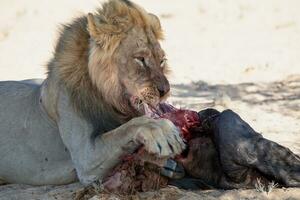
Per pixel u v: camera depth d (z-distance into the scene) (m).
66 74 10.68
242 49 25.70
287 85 19.42
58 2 39.16
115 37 10.29
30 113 11.74
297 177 9.84
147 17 10.63
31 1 39.88
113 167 10.17
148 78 10.27
